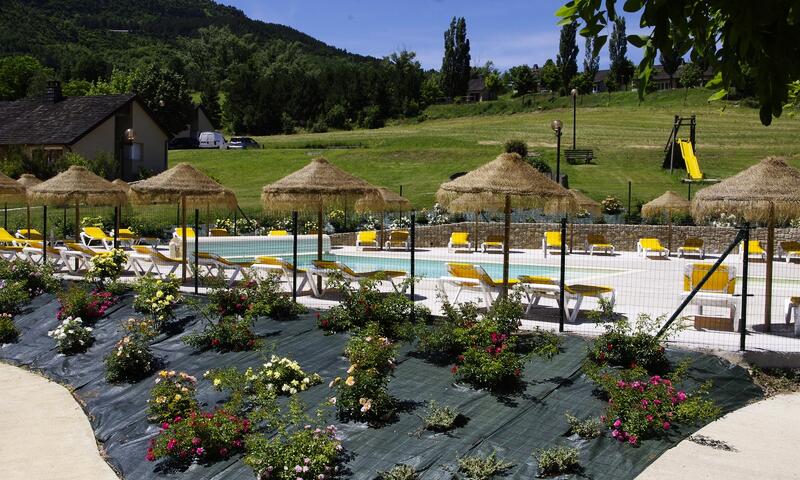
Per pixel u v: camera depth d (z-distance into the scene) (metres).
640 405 7.93
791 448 7.60
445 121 93.25
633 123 75.19
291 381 9.27
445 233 28.92
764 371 9.70
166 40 187.75
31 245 19.30
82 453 8.45
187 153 60.53
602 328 10.96
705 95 89.25
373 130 84.12
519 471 7.14
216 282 12.88
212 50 149.62
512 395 8.76
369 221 30.61
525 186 11.38
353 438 7.95
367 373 8.45
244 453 7.93
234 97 93.81
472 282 12.48
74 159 38.41
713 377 9.35
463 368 9.09
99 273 14.30
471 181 11.68
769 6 3.10
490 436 7.83
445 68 126.31
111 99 46.34
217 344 11.20
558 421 8.14
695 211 11.81
